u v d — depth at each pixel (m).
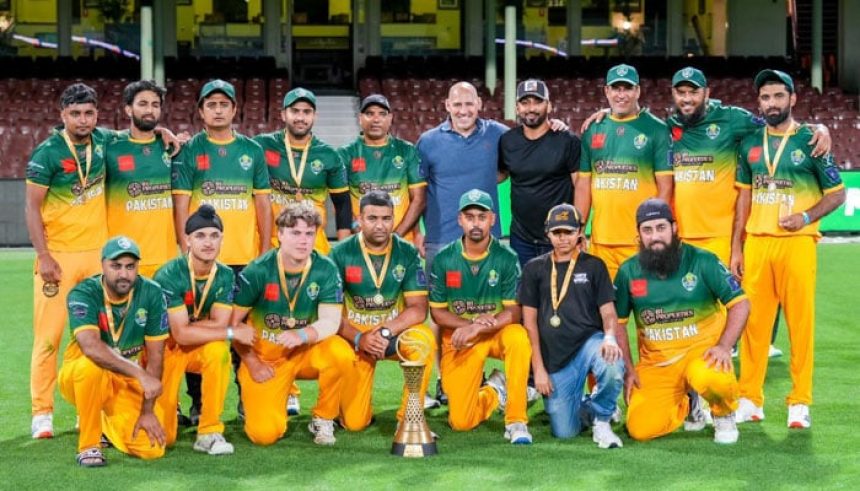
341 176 7.29
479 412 6.51
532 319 6.27
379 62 24.00
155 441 5.81
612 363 6.01
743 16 25.22
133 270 5.68
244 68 23.28
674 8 25.27
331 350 6.11
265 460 5.82
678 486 5.28
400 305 6.61
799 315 6.46
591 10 25.25
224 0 24.67
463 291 6.47
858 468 5.57
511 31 19.80
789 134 6.49
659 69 23.75
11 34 24.27
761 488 5.24
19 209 16.86
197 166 6.82
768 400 7.21
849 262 14.58
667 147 7.06
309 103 7.09
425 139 7.51
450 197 7.46
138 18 24.56
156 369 5.87
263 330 6.20
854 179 17.41
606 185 7.10
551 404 6.25
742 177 6.76
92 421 5.71
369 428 6.56
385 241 6.49
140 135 6.65
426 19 25.11
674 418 6.22
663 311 6.15
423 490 5.24
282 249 6.14
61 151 6.34
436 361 7.19
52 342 6.36
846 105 22.14
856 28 24.86
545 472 5.53
